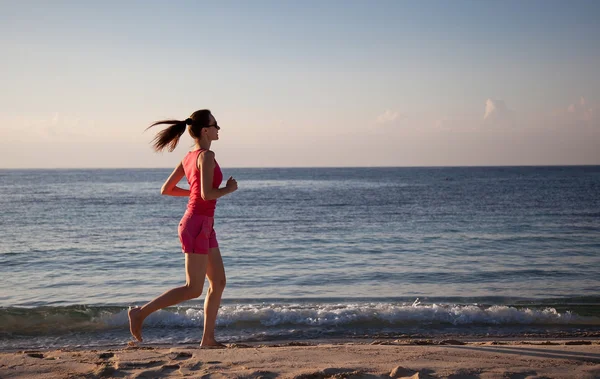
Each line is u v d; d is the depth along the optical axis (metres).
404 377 3.17
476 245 16.72
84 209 33.34
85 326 7.46
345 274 11.90
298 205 36.91
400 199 42.66
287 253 15.20
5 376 3.22
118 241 17.83
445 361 3.61
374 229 21.48
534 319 7.81
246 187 73.69
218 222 24.92
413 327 7.48
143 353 3.83
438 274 11.84
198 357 3.70
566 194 48.03
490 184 76.12
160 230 21.41
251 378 3.13
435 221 24.72
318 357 3.73
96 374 3.25
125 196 49.53
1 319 7.61
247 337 6.97
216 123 4.01
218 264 4.10
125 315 7.82
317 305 8.58
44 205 37.12
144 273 12.08
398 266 12.90
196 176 3.86
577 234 19.45
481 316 7.89
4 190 63.34
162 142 3.92
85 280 11.26
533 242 17.38
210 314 4.23
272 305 8.66
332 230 21.27
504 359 3.67
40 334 7.10
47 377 3.20
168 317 7.73
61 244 17.09
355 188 66.94
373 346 4.20
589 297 9.21
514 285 10.68
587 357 3.76
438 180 99.75
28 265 13.20
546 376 3.22
